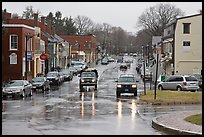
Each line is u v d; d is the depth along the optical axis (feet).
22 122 74.59
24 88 147.33
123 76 153.79
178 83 160.56
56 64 359.25
